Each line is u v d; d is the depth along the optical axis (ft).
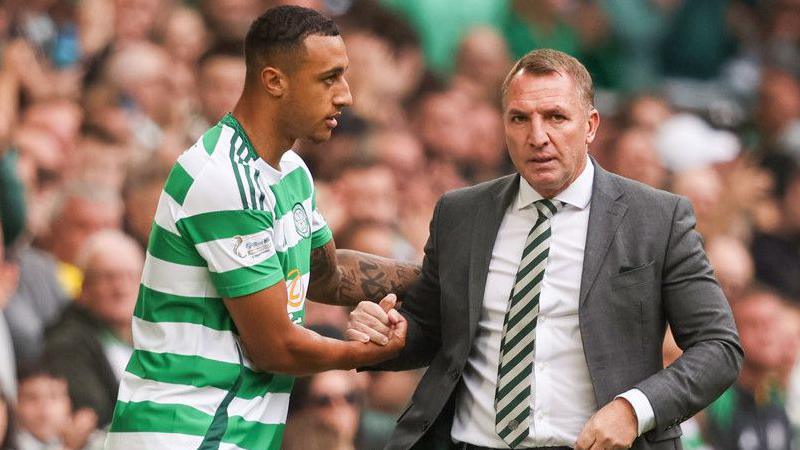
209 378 41.34
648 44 101.19
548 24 96.94
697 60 102.53
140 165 76.84
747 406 88.12
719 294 42.55
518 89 42.65
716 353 41.50
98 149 75.77
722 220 97.19
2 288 70.38
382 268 49.34
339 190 83.20
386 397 77.46
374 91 87.76
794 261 97.14
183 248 41.09
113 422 42.04
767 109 102.17
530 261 43.32
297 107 41.81
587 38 98.99
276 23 41.68
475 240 44.52
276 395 43.34
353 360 43.47
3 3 74.95
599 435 40.37
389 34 89.76
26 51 75.15
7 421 68.59
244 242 40.70
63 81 76.28
